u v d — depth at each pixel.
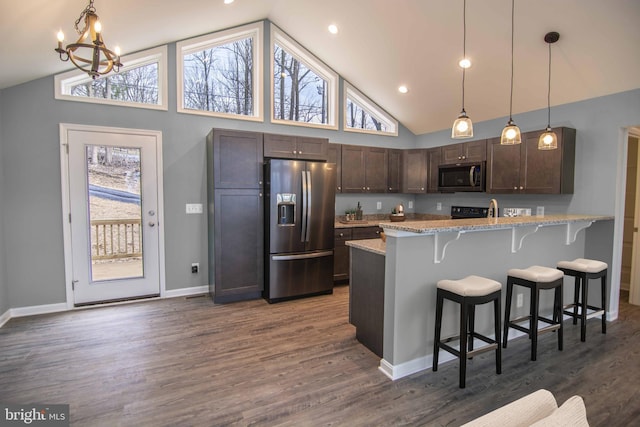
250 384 2.38
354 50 4.56
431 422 2.01
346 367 2.62
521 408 1.02
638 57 3.07
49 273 3.71
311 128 5.10
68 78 3.69
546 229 3.39
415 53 4.13
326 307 3.98
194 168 4.32
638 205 4.07
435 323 2.54
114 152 3.92
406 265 2.49
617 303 3.68
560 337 2.91
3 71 3.07
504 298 3.09
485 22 3.35
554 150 3.79
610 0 2.72
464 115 2.81
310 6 4.09
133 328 3.32
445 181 5.18
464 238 2.79
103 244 3.94
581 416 0.98
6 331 3.22
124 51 3.83
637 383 2.42
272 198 4.04
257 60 4.65
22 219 3.56
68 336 3.12
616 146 3.51
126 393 2.26
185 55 4.32
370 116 5.76
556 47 3.32
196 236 4.38
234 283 4.08
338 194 5.44
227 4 3.71
